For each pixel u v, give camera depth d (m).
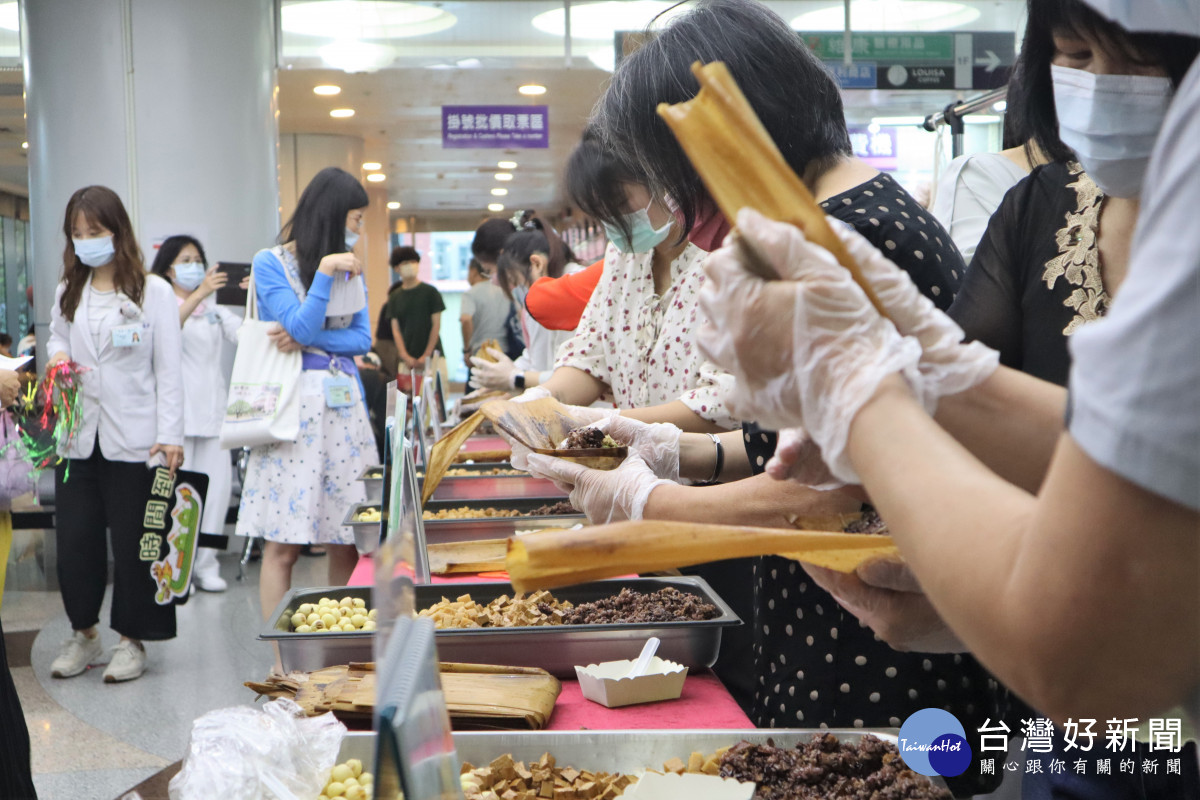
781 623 1.47
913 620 0.91
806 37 7.79
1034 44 1.09
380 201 17.52
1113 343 0.49
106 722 3.36
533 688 1.46
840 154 1.42
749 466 1.72
